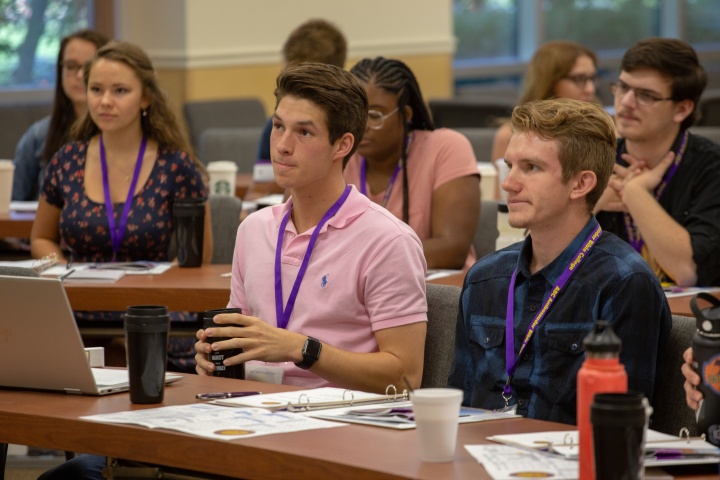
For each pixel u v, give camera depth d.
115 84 6.26
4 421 3.34
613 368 2.65
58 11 13.48
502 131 8.35
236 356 3.86
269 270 4.27
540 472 2.68
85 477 3.88
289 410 3.33
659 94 5.62
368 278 4.10
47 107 12.46
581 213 3.71
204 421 3.16
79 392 3.58
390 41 15.17
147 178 6.37
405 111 6.06
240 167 10.79
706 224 5.59
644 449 2.53
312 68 4.11
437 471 2.71
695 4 19.12
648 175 5.71
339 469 2.77
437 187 6.12
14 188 8.70
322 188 4.19
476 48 17.70
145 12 13.60
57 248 6.45
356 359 3.96
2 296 3.54
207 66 13.50
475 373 3.88
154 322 3.40
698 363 3.07
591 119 3.67
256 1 13.87
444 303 4.17
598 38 18.56
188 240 5.87
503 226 5.68
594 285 3.62
